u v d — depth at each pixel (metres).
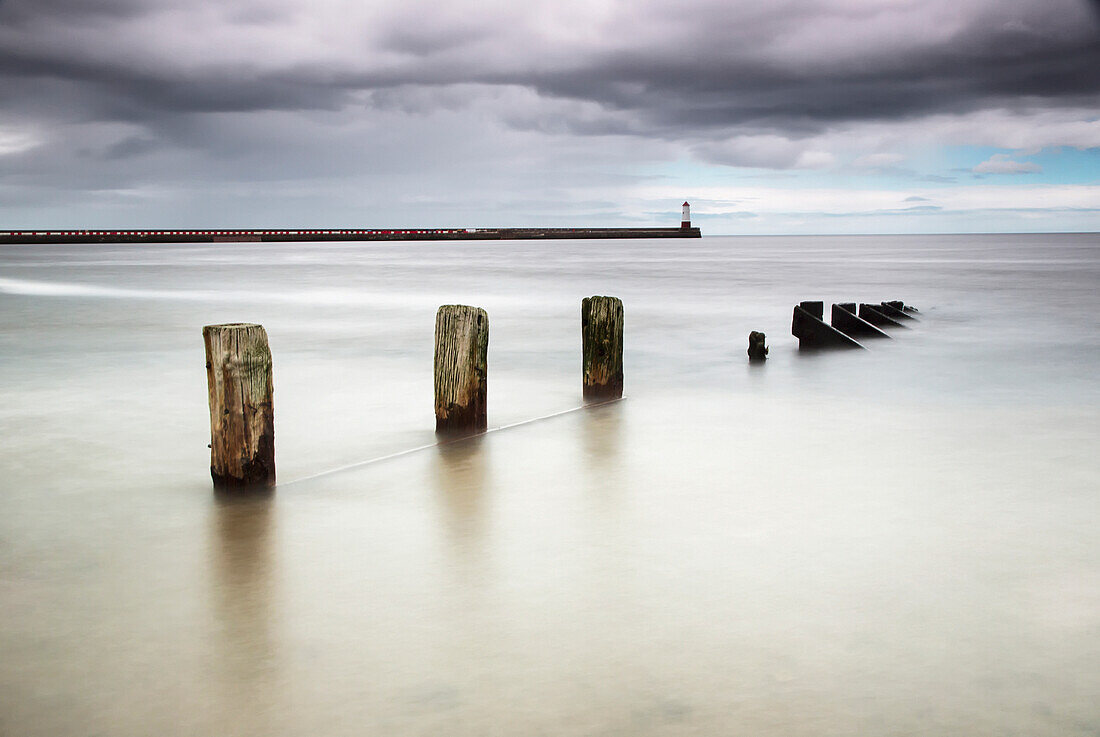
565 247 117.69
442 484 5.91
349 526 5.03
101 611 3.88
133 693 3.15
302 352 13.19
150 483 6.04
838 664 3.31
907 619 3.70
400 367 11.66
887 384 10.17
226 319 18.42
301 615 3.79
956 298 24.11
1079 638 3.51
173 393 9.73
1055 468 6.27
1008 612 3.76
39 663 3.39
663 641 3.51
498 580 4.18
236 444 5.58
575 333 16.27
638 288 29.44
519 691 3.13
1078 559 4.41
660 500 5.50
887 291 26.97
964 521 5.05
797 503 5.41
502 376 11.02
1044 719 2.93
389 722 2.95
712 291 27.84
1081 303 22.19
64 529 5.05
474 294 26.72
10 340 14.62
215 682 3.22
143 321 18.02
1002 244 130.75
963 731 2.86
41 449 7.10
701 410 8.55
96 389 9.98
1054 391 9.69
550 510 5.30
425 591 4.05
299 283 32.25
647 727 2.90
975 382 10.33
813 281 32.72
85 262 54.56
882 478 6.00
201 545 4.73
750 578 4.17
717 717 2.96
